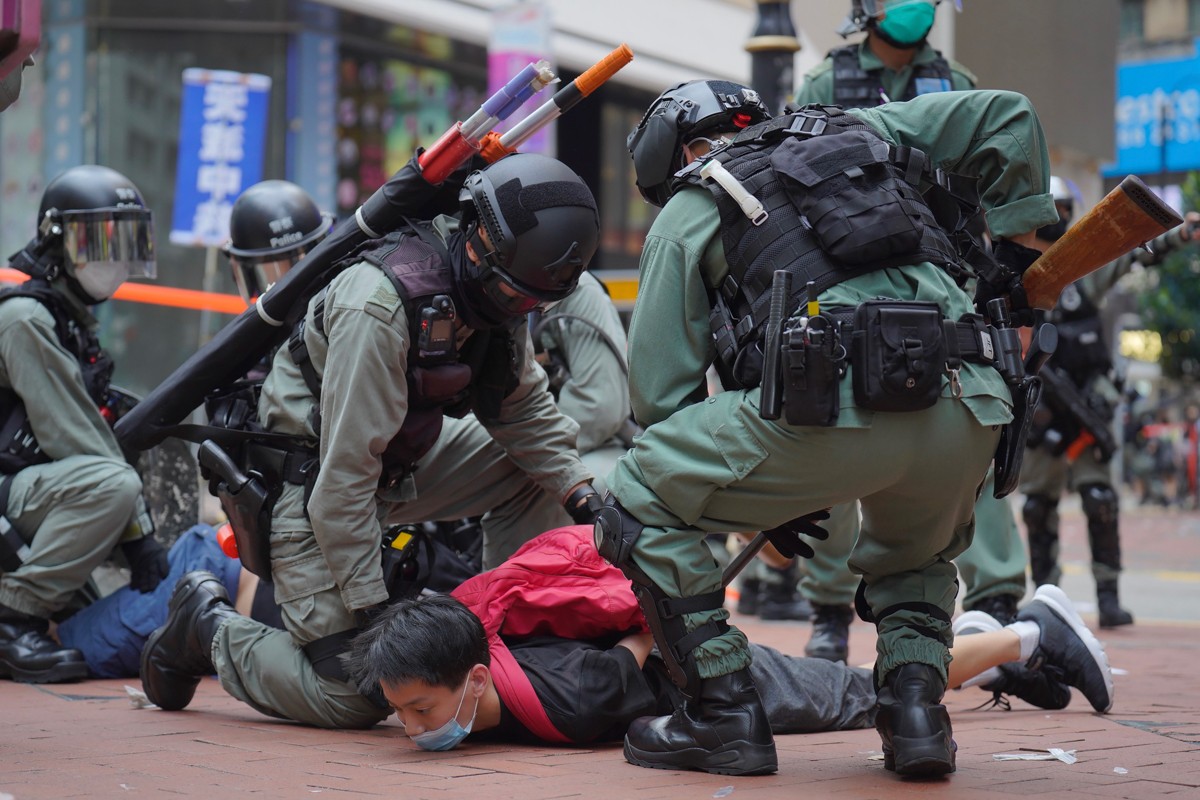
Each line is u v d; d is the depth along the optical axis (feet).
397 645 17.43
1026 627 22.09
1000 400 15.46
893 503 15.99
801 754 18.10
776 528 16.62
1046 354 16.39
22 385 24.90
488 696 18.13
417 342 18.81
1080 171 78.02
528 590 18.90
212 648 20.81
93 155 66.33
